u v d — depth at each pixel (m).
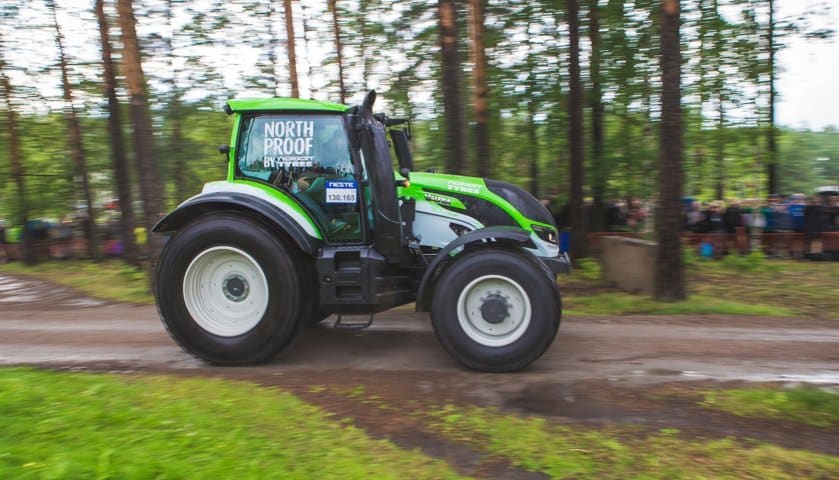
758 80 13.52
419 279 5.83
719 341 6.23
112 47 14.05
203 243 5.22
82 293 10.41
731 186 17.17
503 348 5.07
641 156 12.94
